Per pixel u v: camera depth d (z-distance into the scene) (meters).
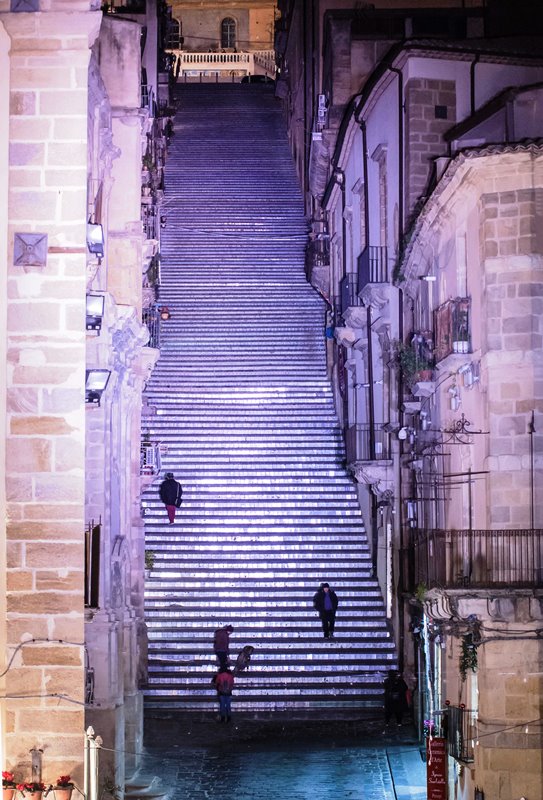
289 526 38.47
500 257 23.20
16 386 16.16
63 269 16.27
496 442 23.08
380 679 32.97
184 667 33.16
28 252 16.20
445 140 31.44
